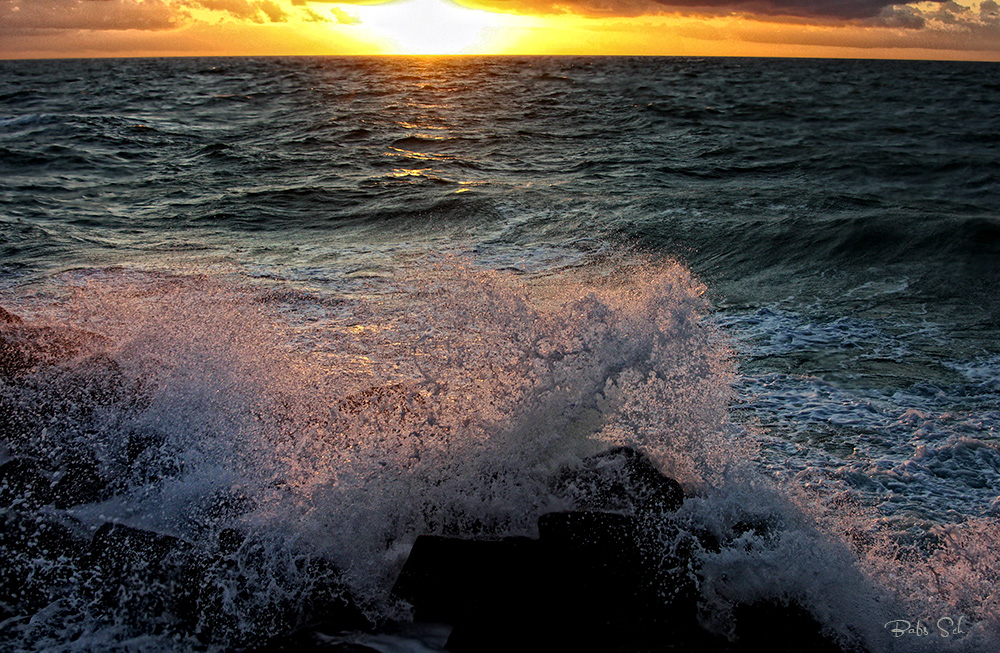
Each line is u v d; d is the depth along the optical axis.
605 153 17.77
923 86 43.62
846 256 8.50
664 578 2.70
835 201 11.64
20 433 3.33
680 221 10.25
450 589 2.68
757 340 5.94
